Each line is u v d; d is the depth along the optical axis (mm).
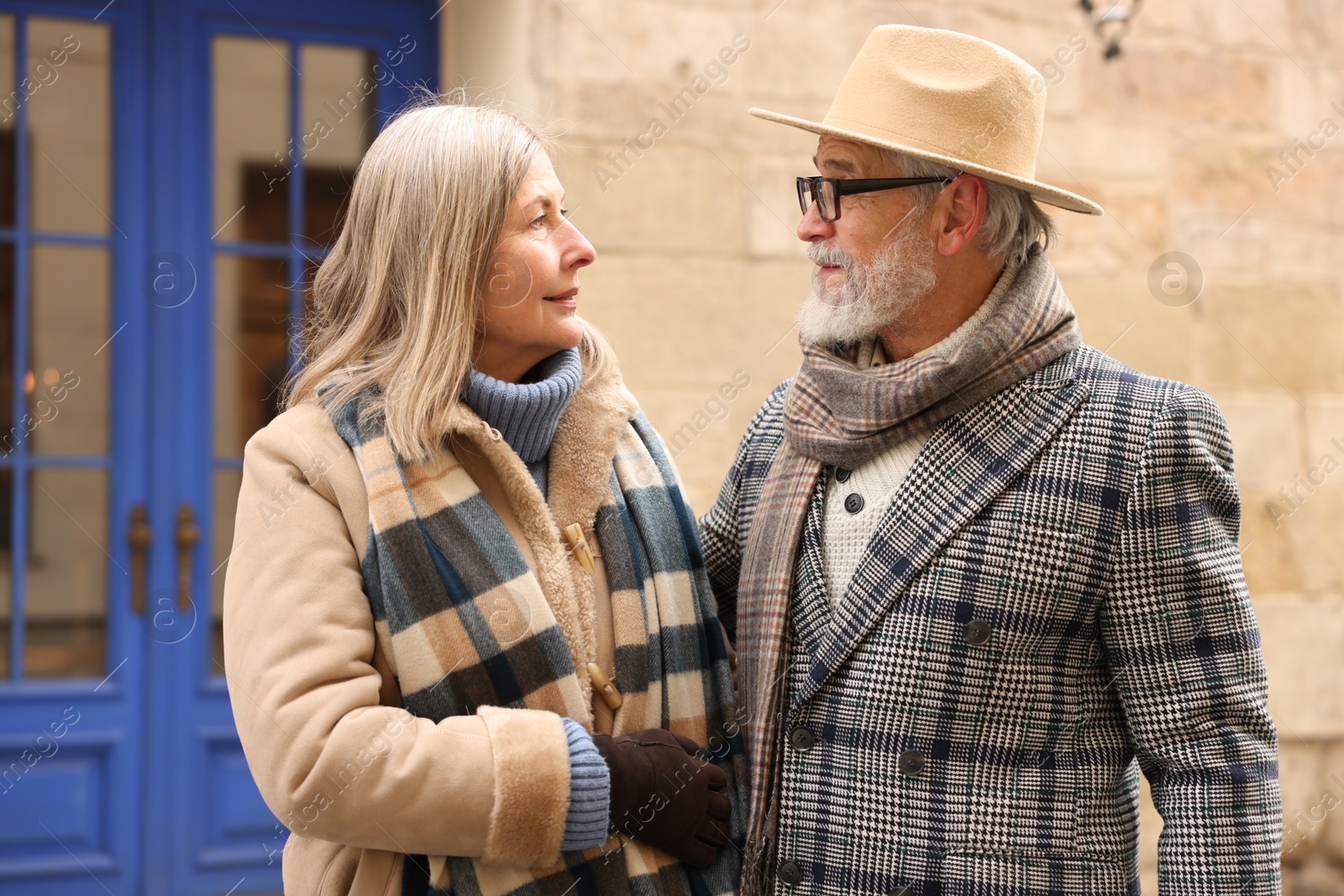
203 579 3066
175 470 3045
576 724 1300
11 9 2930
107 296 3010
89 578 3002
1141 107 3139
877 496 1479
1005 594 1366
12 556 2951
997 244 1488
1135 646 1355
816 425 1536
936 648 1378
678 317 2850
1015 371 1422
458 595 1325
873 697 1397
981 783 1365
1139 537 1354
